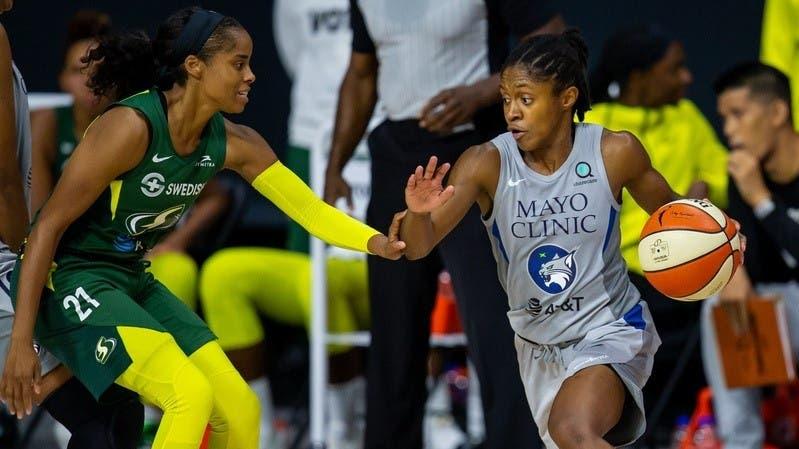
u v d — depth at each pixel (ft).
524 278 47.83
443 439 77.61
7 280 48.60
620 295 47.83
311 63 84.69
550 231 46.98
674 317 71.61
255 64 98.27
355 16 62.64
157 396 44.93
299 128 84.89
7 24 97.66
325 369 72.28
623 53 73.72
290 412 89.86
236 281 75.25
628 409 46.91
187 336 48.65
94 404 48.75
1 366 48.88
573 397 44.88
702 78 92.22
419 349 61.72
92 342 45.57
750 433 68.69
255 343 75.41
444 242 58.08
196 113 46.01
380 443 62.13
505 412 57.00
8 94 47.09
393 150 60.13
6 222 48.19
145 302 49.21
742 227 69.10
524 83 45.57
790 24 77.71
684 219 46.34
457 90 57.26
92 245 47.09
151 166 45.73
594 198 46.83
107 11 98.12
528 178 47.01
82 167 44.57
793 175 68.54
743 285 66.23
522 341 49.37
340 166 65.21
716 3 91.86
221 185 82.74
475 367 58.75
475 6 58.39
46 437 84.58
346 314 77.00
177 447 44.16
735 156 67.36
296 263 77.41
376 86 64.23
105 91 49.01
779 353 65.57
